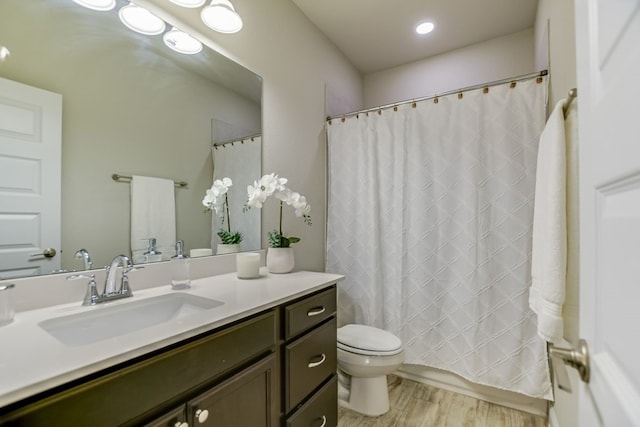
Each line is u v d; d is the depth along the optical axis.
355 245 2.28
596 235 0.51
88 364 0.62
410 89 2.93
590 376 0.52
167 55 1.40
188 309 1.17
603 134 0.49
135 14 1.28
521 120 1.73
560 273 1.08
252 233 1.79
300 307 1.26
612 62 0.46
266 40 1.90
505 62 2.52
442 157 1.95
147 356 0.73
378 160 2.21
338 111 2.66
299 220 2.15
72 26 1.10
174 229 1.41
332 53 2.59
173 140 1.42
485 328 1.79
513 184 1.73
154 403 0.73
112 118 1.21
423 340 1.99
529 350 1.68
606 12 0.48
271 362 1.10
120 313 1.03
